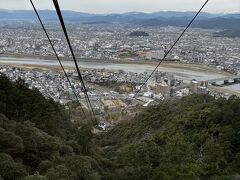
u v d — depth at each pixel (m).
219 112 52.81
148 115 76.88
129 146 56.31
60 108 66.25
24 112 44.91
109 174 39.56
